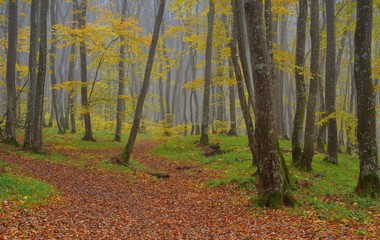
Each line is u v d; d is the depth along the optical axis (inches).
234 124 1212.5
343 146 1317.7
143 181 637.3
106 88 1322.6
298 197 474.0
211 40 987.9
